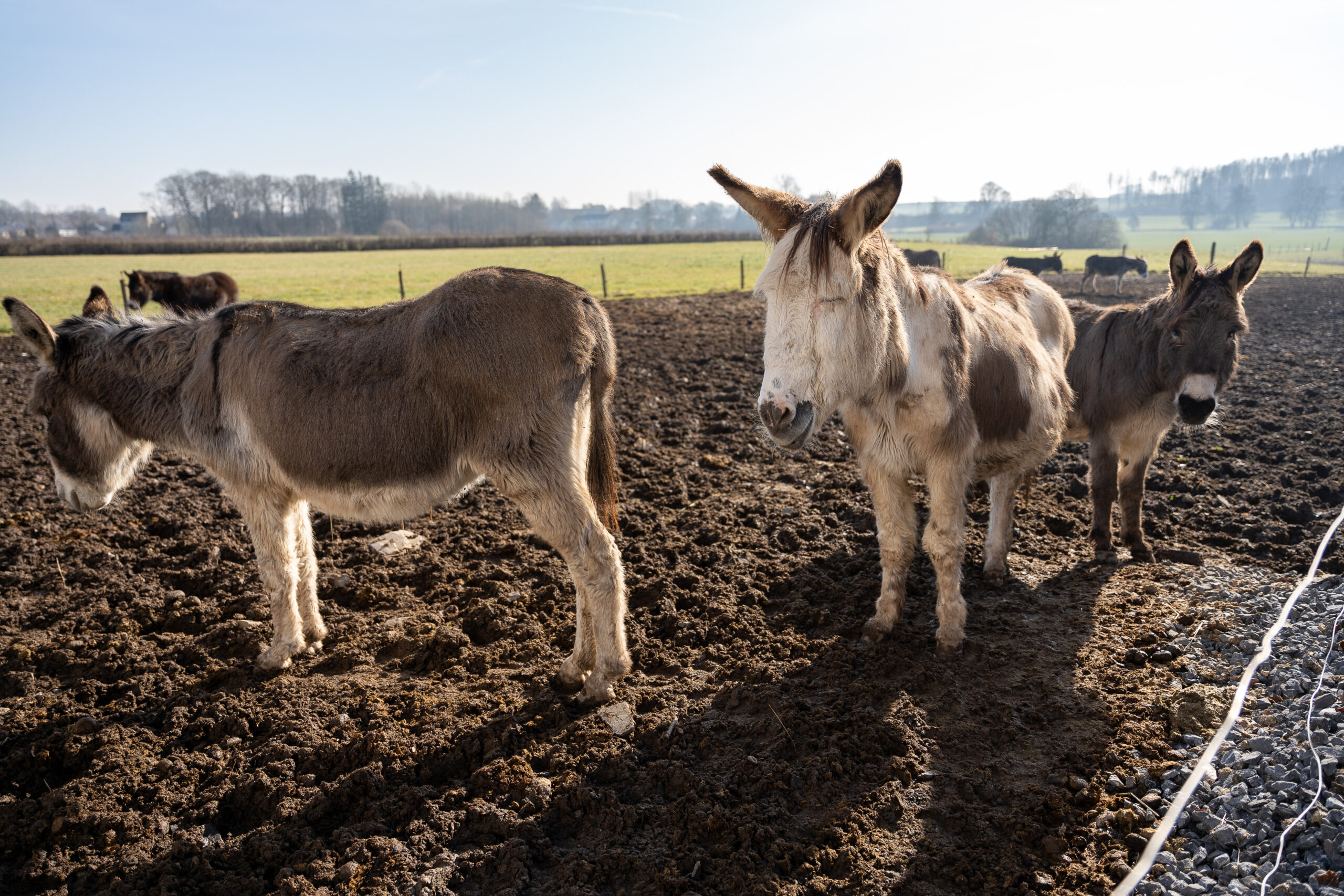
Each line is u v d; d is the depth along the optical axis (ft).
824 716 11.65
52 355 13.47
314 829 10.00
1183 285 15.49
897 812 9.80
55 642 14.40
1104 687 12.26
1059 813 9.61
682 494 21.25
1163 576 15.83
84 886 9.22
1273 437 25.34
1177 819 9.07
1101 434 16.90
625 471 23.57
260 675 13.35
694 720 11.82
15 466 24.47
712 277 111.04
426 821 9.90
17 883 9.34
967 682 12.57
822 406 10.20
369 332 12.14
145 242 200.03
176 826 10.10
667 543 18.21
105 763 11.15
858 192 9.44
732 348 46.55
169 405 13.25
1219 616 13.78
